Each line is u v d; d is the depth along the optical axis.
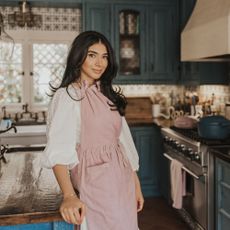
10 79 4.85
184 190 3.28
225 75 4.00
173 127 3.85
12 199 1.43
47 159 1.25
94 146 1.41
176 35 4.70
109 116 1.42
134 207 1.47
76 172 1.41
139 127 4.38
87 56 1.38
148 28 4.66
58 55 4.93
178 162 3.37
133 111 4.85
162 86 5.03
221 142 2.89
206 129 2.99
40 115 4.87
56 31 4.88
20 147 2.66
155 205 4.14
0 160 2.22
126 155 1.55
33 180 1.73
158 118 4.80
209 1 3.39
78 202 1.23
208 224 2.79
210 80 4.03
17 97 4.89
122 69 4.66
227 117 3.64
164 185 4.25
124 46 4.67
